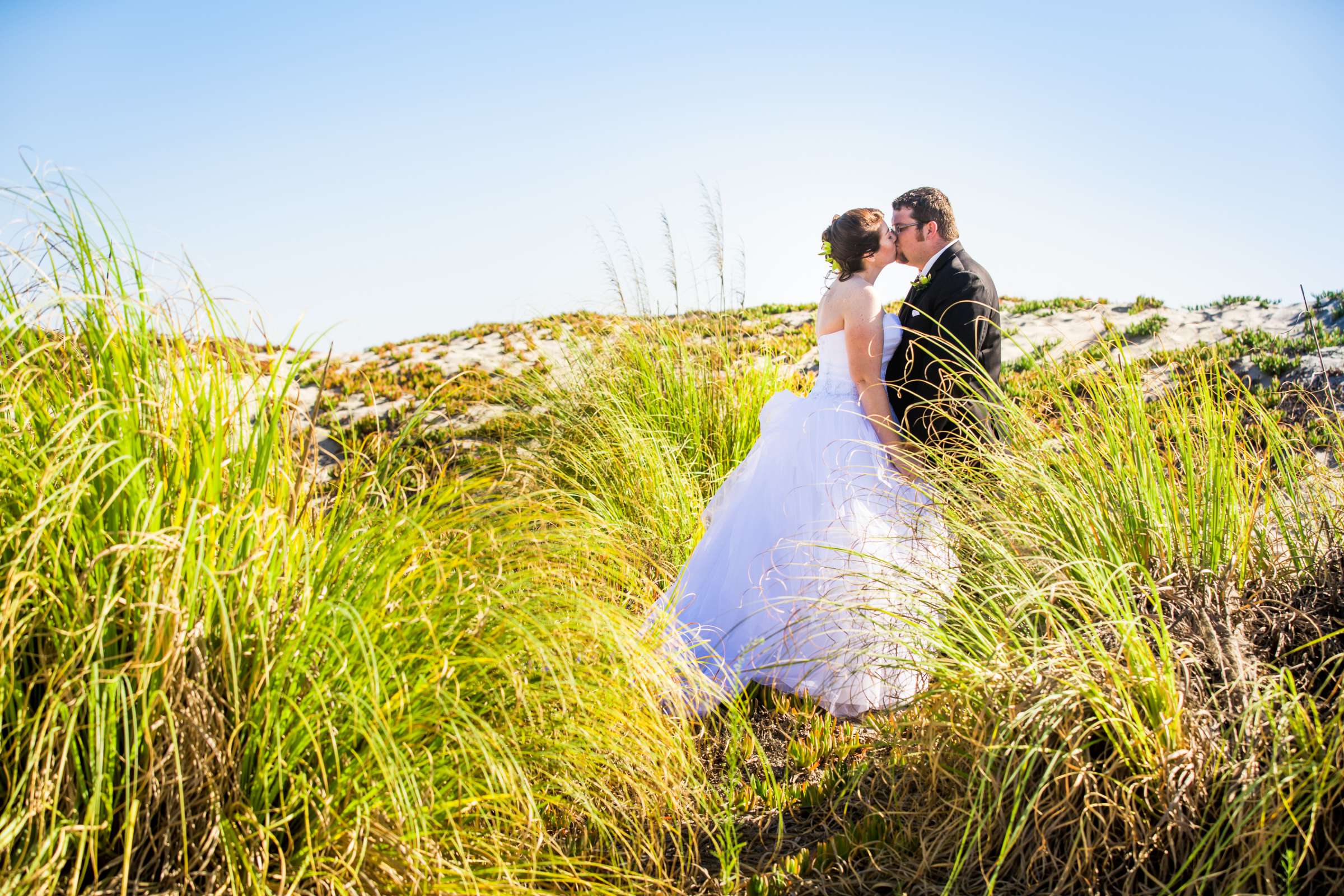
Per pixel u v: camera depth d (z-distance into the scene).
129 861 1.66
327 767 2.00
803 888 2.37
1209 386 3.11
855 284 3.72
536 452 5.42
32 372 2.05
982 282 3.70
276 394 2.33
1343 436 3.00
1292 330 9.27
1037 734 2.04
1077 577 2.60
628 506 4.70
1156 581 2.61
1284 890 1.88
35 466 1.95
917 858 2.36
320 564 2.22
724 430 5.61
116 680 1.67
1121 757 2.04
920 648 2.55
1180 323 10.48
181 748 1.81
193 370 2.20
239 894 1.73
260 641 1.90
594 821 2.48
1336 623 2.45
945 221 3.82
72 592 1.85
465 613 2.22
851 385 3.87
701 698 3.26
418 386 8.51
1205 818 2.02
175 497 2.02
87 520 1.90
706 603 3.84
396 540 2.32
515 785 2.02
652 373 5.85
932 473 3.24
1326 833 1.86
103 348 2.04
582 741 2.33
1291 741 2.04
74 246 2.10
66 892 1.66
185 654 1.80
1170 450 2.93
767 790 2.84
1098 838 2.04
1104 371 3.18
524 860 2.22
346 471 2.52
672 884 2.33
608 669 2.39
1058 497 2.75
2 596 1.74
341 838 1.93
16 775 1.72
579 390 6.11
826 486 3.63
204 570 1.89
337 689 2.01
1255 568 2.73
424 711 2.05
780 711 3.46
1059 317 11.79
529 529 2.72
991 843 2.21
